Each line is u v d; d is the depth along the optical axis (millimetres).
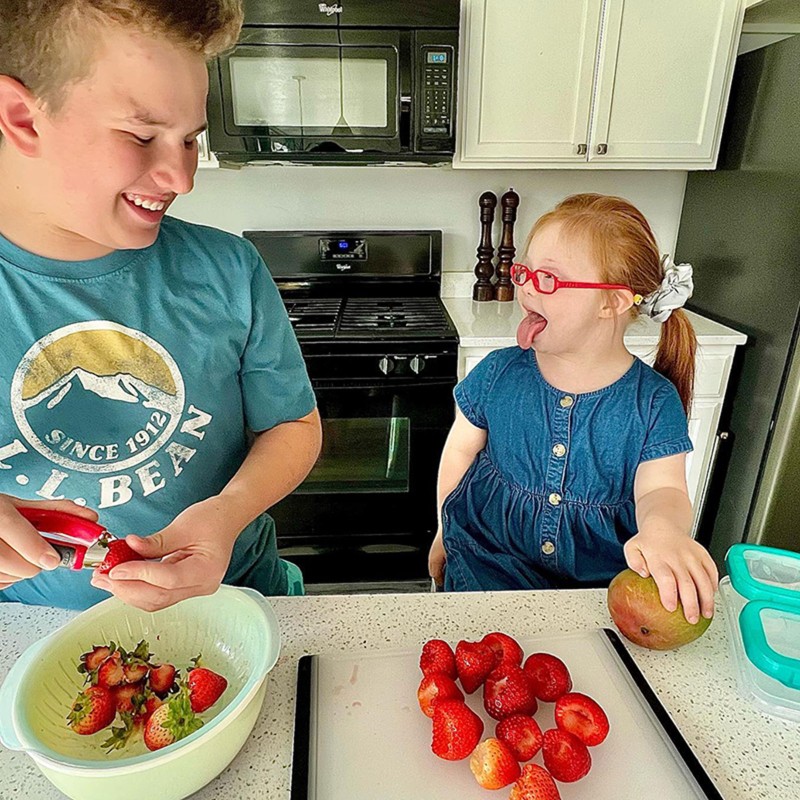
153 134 500
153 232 589
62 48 436
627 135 1895
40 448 651
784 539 1844
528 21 1747
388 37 1692
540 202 2273
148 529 716
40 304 634
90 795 458
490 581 919
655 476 897
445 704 531
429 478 1898
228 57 1700
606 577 930
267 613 600
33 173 517
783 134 1667
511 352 1051
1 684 596
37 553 477
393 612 716
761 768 531
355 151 1836
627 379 936
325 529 1957
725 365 1879
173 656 631
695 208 2172
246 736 534
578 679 612
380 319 1932
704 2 1743
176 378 703
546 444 960
